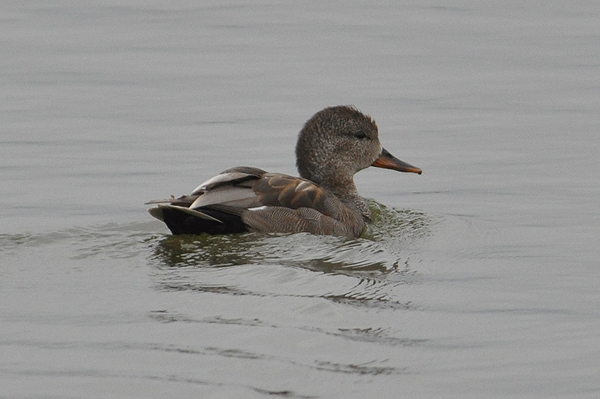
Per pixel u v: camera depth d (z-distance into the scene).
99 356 9.49
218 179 13.59
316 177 15.56
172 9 37.03
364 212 15.56
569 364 9.66
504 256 13.73
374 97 25.33
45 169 19.22
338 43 31.81
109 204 17.00
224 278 11.86
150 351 9.59
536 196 17.61
